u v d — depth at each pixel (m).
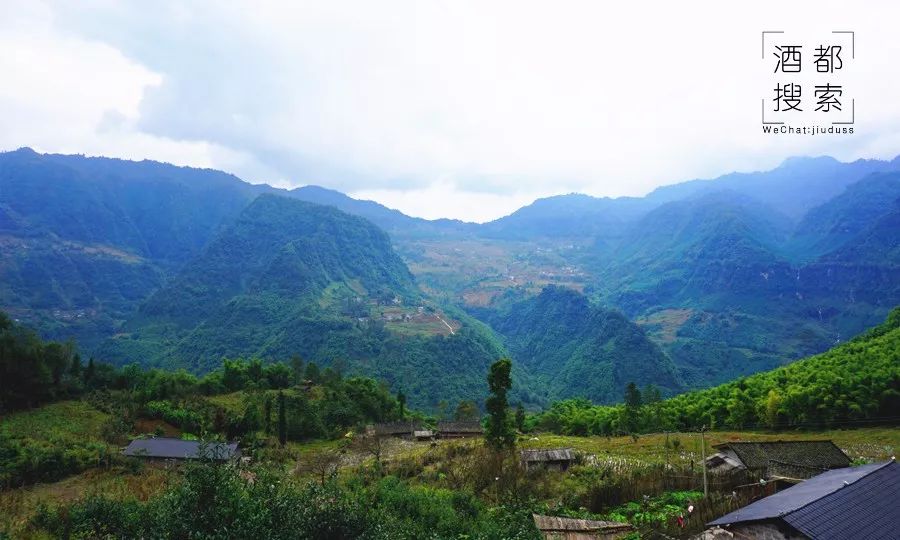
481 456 52.47
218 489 19.00
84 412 75.31
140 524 22.62
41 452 51.84
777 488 36.12
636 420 84.12
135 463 54.62
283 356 189.00
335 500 20.80
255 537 18.19
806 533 21.00
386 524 23.55
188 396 91.69
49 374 78.19
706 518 31.78
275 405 94.25
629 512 37.62
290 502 20.03
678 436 74.19
